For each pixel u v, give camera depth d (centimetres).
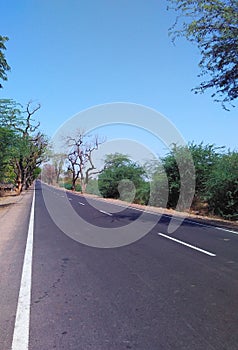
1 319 448
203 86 1404
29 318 446
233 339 380
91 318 443
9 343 380
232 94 1376
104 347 365
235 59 1262
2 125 2308
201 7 1160
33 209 2227
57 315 455
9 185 5594
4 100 2302
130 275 647
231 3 1156
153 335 391
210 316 445
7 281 617
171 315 449
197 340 378
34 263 752
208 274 650
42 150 5362
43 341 382
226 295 527
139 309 471
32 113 4634
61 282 605
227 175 1873
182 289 558
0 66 1747
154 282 599
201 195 2381
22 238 1096
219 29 1195
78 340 382
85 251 880
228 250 882
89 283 597
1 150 2308
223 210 1961
